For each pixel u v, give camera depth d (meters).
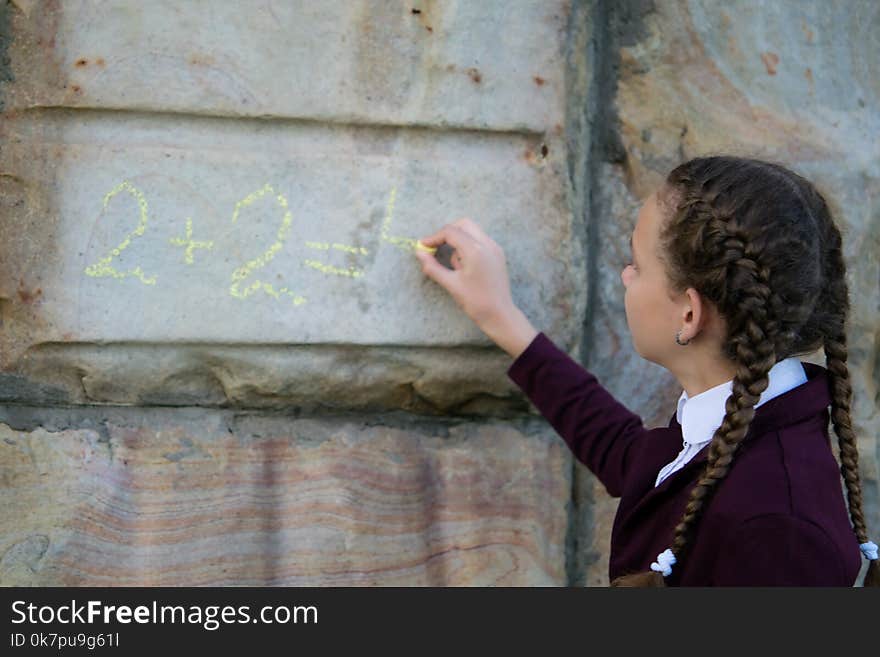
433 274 1.62
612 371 1.80
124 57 1.57
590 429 1.57
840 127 1.82
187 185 1.60
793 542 1.18
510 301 1.62
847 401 1.35
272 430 1.69
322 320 1.64
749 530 1.19
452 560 1.71
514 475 1.75
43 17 1.56
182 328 1.61
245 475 1.67
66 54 1.57
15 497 1.61
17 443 1.62
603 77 1.79
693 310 1.29
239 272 1.62
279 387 1.66
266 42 1.60
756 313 1.23
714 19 1.79
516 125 1.67
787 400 1.29
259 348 1.64
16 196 1.58
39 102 1.56
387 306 1.65
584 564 1.80
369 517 1.69
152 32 1.58
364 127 1.64
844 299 1.35
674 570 1.27
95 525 1.62
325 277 1.63
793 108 1.81
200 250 1.61
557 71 1.69
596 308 1.79
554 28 1.69
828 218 1.32
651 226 1.35
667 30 1.79
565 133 1.70
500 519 1.73
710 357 1.33
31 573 1.60
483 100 1.66
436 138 1.66
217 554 1.65
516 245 1.68
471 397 1.73
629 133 1.79
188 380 1.66
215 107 1.59
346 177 1.63
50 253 1.58
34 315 1.59
